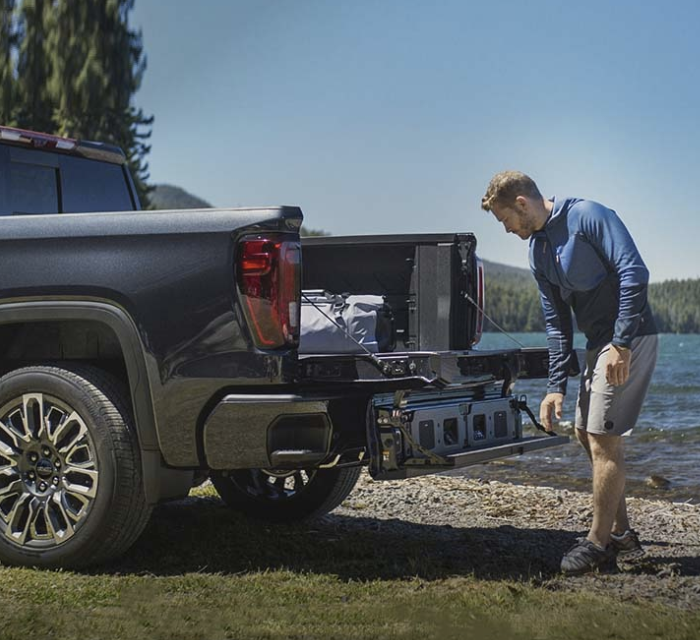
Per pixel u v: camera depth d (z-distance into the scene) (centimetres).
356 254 534
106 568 451
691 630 359
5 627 359
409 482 767
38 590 409
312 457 408
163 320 421
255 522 567
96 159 593
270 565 463
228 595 405
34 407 452
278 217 414
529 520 602
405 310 526
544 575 451
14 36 4003
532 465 1097
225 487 577
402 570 453
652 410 2627
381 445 420
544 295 482
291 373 412
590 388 461
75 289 433
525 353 511
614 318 454
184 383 418
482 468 1069
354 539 525
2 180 536
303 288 548
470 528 572
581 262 451
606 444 457
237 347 412
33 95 3991
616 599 408
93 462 437
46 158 561
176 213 426
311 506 560
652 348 452
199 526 541
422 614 379
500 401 496
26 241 443
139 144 4588
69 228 439
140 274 425
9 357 480
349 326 468
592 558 453
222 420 413
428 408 446
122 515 436
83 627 360
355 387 420
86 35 4044
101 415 436
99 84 4062
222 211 421
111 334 435
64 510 443
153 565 458
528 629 361
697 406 2786
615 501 457
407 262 526
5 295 441
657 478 989
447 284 516
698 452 1362
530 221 458
